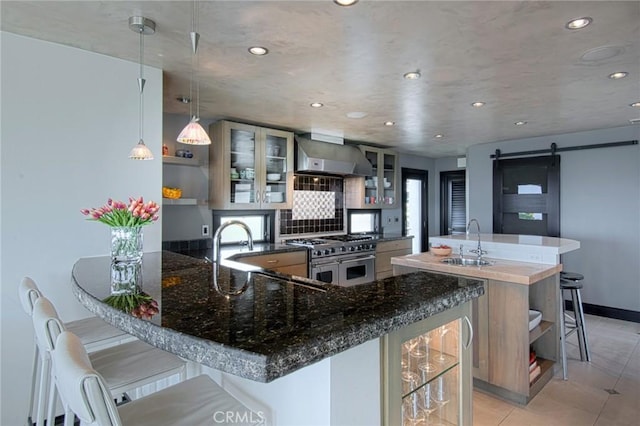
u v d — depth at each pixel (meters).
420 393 1.35
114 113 2.38
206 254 3.65
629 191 4.38
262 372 0.73
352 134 4.82
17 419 2.04
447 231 7.15
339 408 0.98
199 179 3.97
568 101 3.27
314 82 2.78
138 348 1.59
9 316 2.04
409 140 5.27
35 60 2.11
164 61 2.41
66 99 2.21
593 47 2.15
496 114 3.75
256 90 2.97
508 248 3.18
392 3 1.68
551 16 1.79
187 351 0.86
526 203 5.16
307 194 5.14
